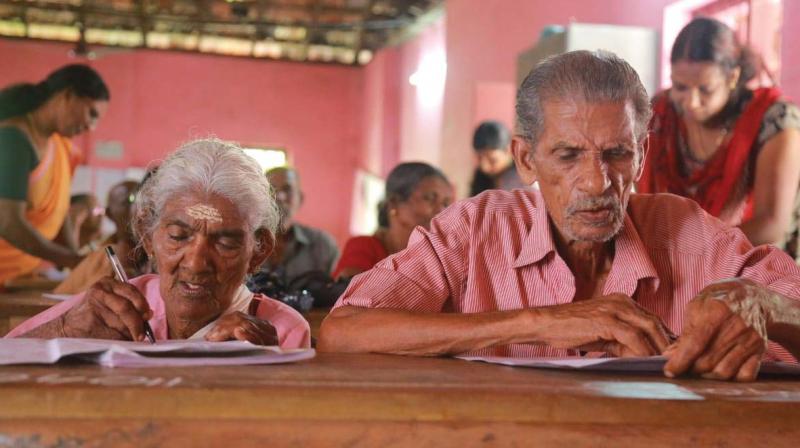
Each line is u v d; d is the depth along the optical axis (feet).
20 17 44.88
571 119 4.94
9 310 8.82
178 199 5.39
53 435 2.96
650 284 5.60
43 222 15.05
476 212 5.93
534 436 3.23
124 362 3.61
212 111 49.03
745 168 10.78
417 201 13.03
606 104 4.91
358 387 3.22
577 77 4.96
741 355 4.01
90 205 18.95
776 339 4.47
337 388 3.18
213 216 5.38
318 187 50.29
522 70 19.80
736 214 10.94
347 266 13.19
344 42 48.39
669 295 5.69
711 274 5.66
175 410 3.03
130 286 5.14
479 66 27.09
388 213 13.39
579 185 4.95
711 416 3.33
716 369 3.99
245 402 3.06
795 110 10.66
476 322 4.82
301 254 15.61
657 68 17.28
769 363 4.26
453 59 29.71
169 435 3.02
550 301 5.68
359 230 48.80
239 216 5.45
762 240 10.53
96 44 46.96
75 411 2.98
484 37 26.76
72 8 43.16
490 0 26.23
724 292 4.17
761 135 10.65
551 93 5.01
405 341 4.89
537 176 5.25
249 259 5.66
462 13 28.84
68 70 14.46
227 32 47.52
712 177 10.92
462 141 28.30
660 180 11.34
